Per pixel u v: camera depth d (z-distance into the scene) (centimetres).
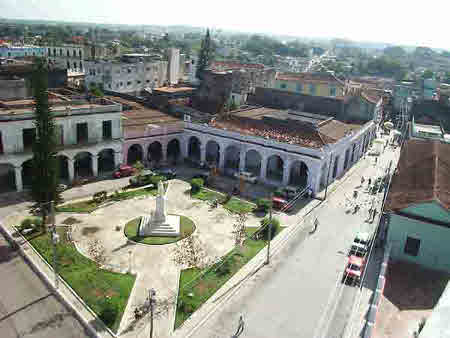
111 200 4738
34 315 2833
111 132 5438
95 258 3459
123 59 11156
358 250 3872
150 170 5747
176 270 3416
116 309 2783
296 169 5944
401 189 4200
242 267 3547
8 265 3391
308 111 7462
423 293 3269
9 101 5444
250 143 5691
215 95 9100
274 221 4209
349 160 6725
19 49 13662
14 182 4994
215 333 2750
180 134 6375
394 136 9262
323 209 4928
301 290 3281
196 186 5191
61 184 4953
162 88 9738
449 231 3550
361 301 3170
